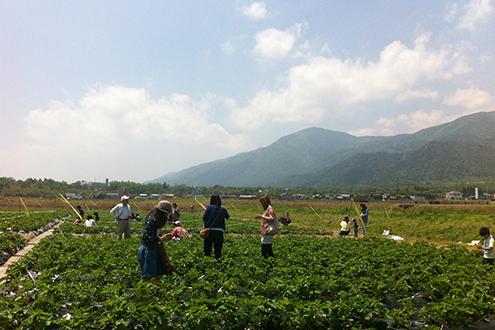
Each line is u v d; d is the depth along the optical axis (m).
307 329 9.81
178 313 9.68
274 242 24.67
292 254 19.28
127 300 10.56
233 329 9.67
